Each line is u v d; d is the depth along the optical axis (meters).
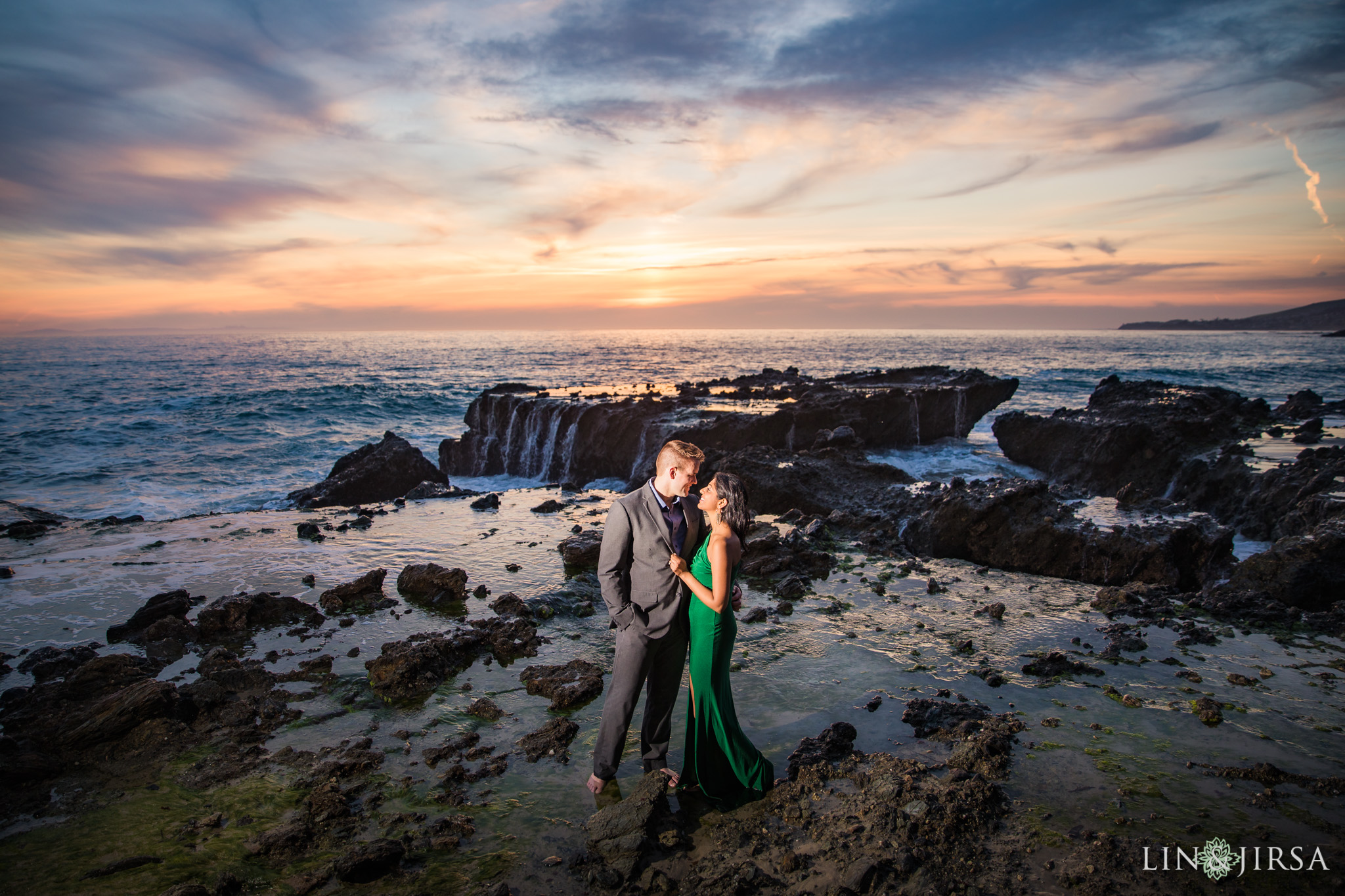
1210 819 3.18
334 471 15.01
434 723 4.21
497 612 5.99
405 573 6.67
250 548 8.02
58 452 22.89
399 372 71.75
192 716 4.24
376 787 3.54
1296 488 9.34
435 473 14.77
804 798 3.40
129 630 5.56
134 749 3.89
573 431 16.44
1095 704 4.36
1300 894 2.67
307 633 5.57
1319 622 5.71
